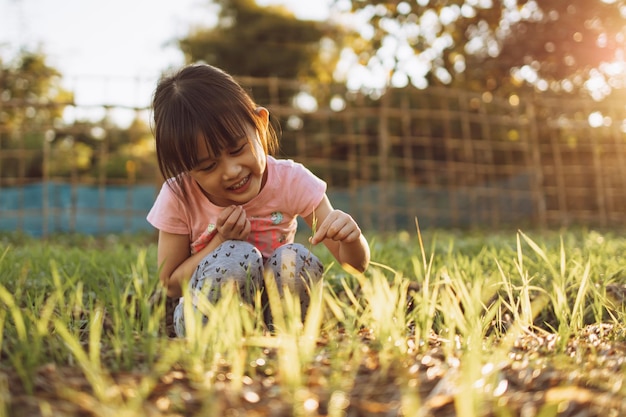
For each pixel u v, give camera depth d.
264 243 2.35
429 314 1.71
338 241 2.21
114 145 16.66
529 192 10.61
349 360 1.49
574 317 1.89
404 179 15.02
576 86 12.22
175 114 1.98
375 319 1.65
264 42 23.48
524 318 1.96
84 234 8.98
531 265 3.04
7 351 1.42
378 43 10.62
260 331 1.79
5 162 15.85
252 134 2.04
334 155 16.75
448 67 12.14
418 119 14.75
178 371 1.40
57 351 1.50
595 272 2.77
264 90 22.19
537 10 12.01
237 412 1.17
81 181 12.43
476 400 1.16
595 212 12.03
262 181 2.29
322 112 9.05
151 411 1.15
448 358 1.50
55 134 16.28
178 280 2.25
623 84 11.66
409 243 5.82
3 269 2.83
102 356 1.50
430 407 1.20
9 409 1.14
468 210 12.40
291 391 1.26
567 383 1.34
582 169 12.14
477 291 1.81
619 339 1.86
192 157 1.97
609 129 11.08
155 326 1.60
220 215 2.12
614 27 11.55
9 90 16.27
